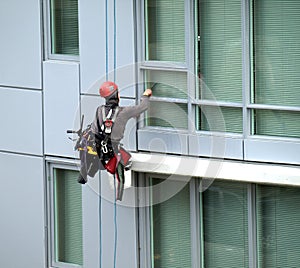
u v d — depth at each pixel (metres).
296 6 31.41
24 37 36.06
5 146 37.00
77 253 36.31
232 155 32.53
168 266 34.31
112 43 34.22
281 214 32.31
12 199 37.22
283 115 32.09
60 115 35.62
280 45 31.80
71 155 35.56
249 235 32.78
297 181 31.23
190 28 32.81
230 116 32.78
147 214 34.38
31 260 37.19
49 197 36.47
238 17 32.16
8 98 36.69
